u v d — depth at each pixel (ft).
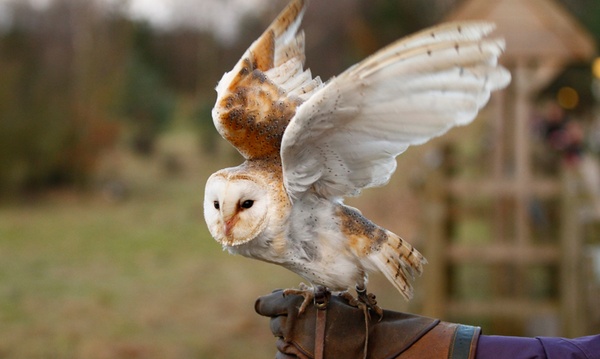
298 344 10.16
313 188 10.06
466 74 8.79
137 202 65.51
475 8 29.76
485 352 9.64
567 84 74.49
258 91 10.00
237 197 9.93
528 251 28.09
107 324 33.58
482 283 36.42
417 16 76.07
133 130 84.64
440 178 28.43
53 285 39.81
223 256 47.60
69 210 61.11
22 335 31.76
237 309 35.99
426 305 27.91
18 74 63.36
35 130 64.03
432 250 27.84
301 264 10.07
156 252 48.11
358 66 8.86
